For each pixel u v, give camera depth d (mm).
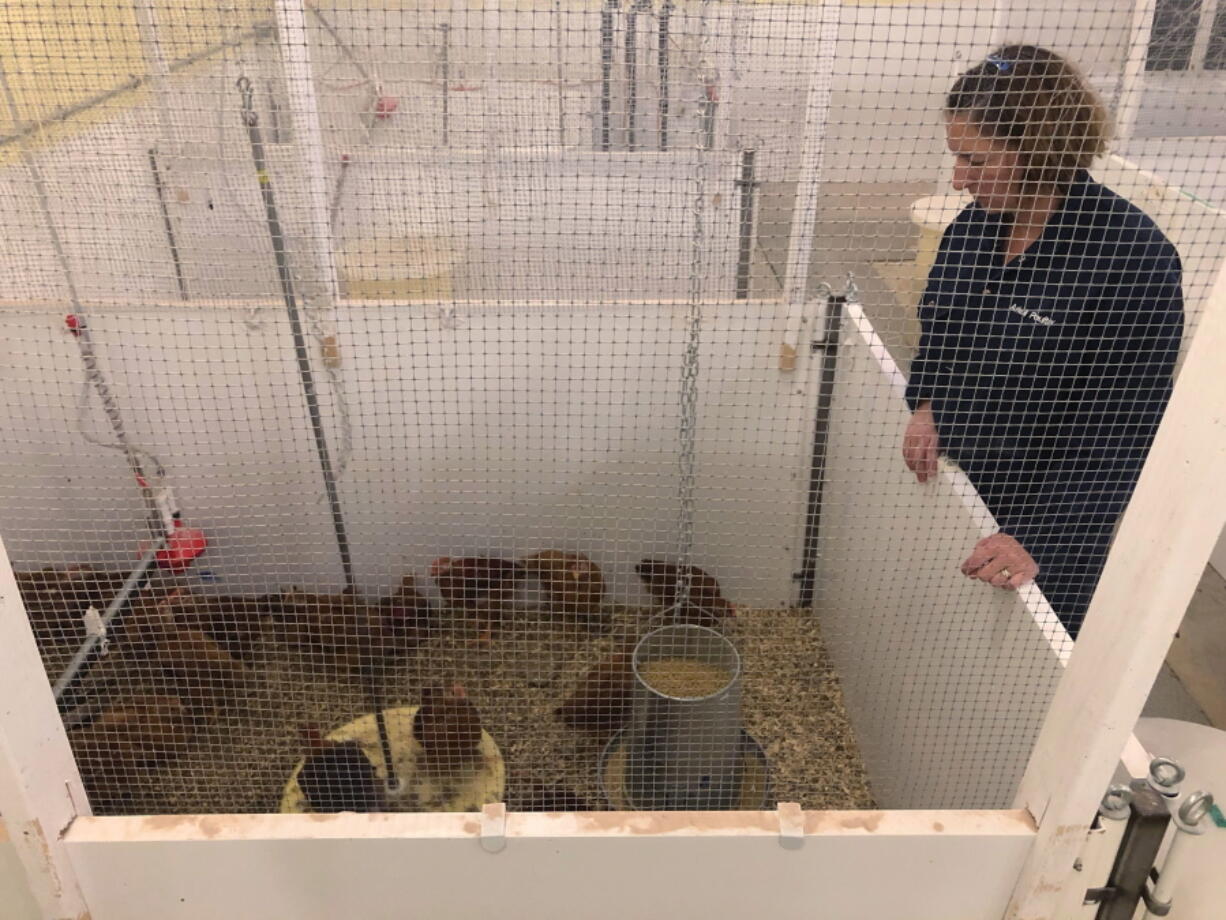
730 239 1839
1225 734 1298
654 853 863
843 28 1410
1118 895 870
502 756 1839
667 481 2150
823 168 1645
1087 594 1380
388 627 2098
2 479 2102
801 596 2273
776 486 2143
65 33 1655
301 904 904
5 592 769
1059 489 1350
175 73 1753
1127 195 1675
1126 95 1250
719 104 1593
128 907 906
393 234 1863
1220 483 620
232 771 1837
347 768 1616
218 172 1851
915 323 1823
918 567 1620
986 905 901
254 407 2059
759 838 854
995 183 1196
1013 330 1312
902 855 863
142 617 1931
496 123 1688
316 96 1715
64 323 1937
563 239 1833
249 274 1959
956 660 1476
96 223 1874
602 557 2283
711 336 1958
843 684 2072
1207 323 614
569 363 1943
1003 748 1314
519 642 2135
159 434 2080
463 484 2174
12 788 804
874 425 1797
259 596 2152
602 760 1830
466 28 1559
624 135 1671
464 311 1938
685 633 1789
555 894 896
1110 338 1260
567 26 1522
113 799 1748
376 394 2039
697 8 1470
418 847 858
